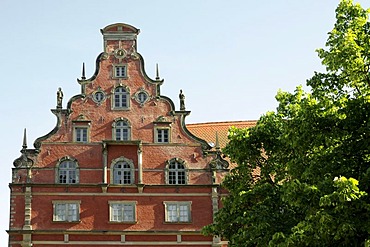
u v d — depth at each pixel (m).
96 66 49.72
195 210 47.31
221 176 48.22
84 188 46.81
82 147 47.78
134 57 50.19
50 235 45.56
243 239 30.28
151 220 46.78
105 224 46.28
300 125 27.75
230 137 35.25
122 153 47.94
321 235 24.27
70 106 48.53
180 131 49.00
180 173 48.09
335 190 24.88
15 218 45.62
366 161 26.36
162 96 49.53
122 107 49.03
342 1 28.80
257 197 32.38
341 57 26.97
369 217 24.14
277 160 34.69
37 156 47.22
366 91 27.84
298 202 25.39
